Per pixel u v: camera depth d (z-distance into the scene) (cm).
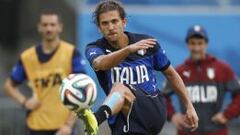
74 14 4397
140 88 2089
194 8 4038
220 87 2947
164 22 4016
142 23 3997
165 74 2175
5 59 4931
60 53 3033
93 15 2094
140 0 4003
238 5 4069
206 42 2952
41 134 3033
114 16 2045
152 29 4006
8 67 4903
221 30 4056
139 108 2067
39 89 3041
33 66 3053
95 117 1972
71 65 3028
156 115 2097
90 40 3938
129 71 2089
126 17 2098
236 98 2952
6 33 5059
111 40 2061
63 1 4503
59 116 3014
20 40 4984
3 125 3909
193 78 2944
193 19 4034
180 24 4025
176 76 2180
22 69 3094
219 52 4059
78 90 1962
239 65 4056
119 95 2017
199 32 2920
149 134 2103
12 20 5069
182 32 4022
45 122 3025
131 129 2078
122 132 2092
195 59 2944
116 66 2091
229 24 4059
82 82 1977
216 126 2928
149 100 2084
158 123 2109
